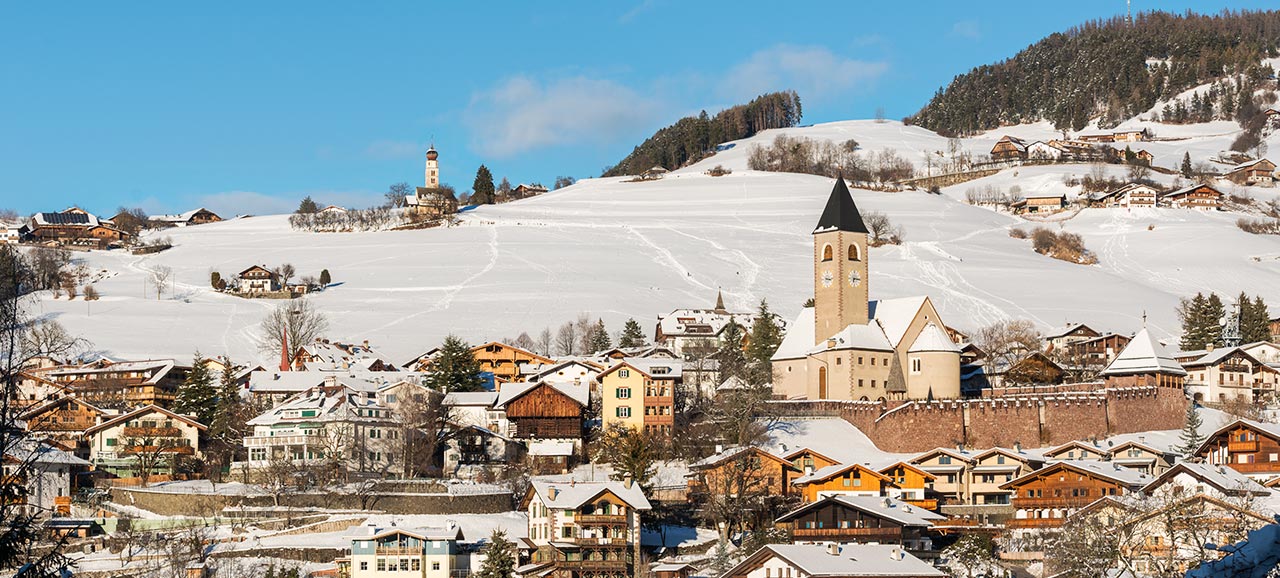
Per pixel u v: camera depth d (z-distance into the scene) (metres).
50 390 190.75
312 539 138.62
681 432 178.38
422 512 149.00
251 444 172.50
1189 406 183.62
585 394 187.12
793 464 155.12
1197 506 111.06
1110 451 157.38
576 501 133.38
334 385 184.50
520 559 132.62
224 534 143.38
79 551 137.00
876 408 181.25
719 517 144.38
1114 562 94.25
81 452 178.38
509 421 181.75
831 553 114.25
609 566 130.75
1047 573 112.56
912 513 135.75
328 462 163.88
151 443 176.88
